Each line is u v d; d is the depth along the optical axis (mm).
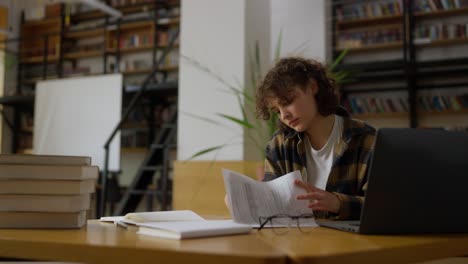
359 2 6102
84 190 1042
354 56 6145
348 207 1197
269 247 740
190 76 4195
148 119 6910
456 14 5684
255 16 4238
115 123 5906
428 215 972
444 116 5645
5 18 7820
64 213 1008
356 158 1486
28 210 997
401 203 948
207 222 1035
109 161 5816
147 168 4758
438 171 960
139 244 764
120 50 7344
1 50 7734
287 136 1599
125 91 6074
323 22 5789
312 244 793
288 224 1104
